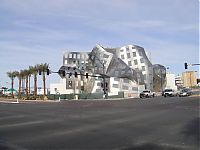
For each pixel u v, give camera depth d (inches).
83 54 5797.2
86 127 714.8
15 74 4559.5
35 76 4099.4
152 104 1651.1
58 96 3801.7
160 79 6117.1
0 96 4879.4
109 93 4439.0
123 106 1567.4
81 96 3747.5
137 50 5679.1
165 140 505.4
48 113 1202.6
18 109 1536.7
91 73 5457.7
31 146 484.7
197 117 860.0
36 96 4010.8
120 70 5344.5
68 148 458.9
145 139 521.3
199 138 514.9
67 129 687.7
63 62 5748.0
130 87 5251.0
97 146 468.4
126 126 716.0
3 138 576.7
